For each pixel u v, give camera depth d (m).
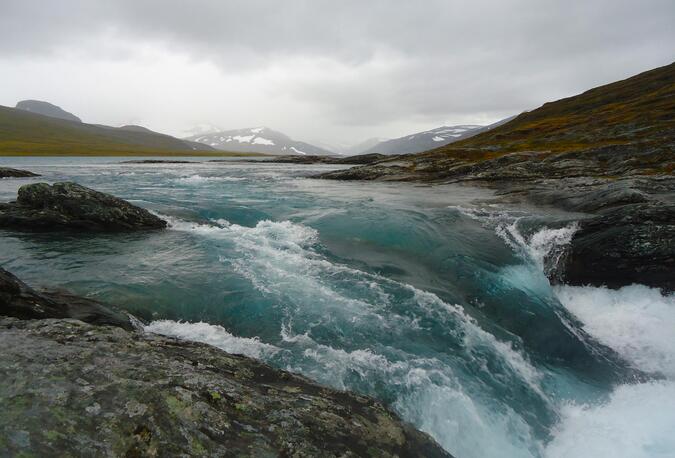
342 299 12.66
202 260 15.49
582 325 13.58
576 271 15.41
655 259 13.78
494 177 42.53
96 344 6.30
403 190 37.78
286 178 54.12
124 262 14.97
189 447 4.29
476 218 22.11
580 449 7.94
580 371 10.98
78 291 11.87
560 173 40.81
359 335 10.64
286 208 26.52
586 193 23.78
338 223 21.91
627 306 13.76
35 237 18.00
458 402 8.47
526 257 17.39
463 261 16.39
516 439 8.15
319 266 15.52
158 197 31.53
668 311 13.00
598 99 118.81
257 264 15.34
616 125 73.62
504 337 11.66
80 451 3.87
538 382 10.05
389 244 18.83
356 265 16.16
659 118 69.00
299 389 6.82
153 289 12.48
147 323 10.54
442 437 7.61
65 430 4.05
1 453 3.61
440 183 44.41
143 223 20.45
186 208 25.61
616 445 7.90
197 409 4.91
